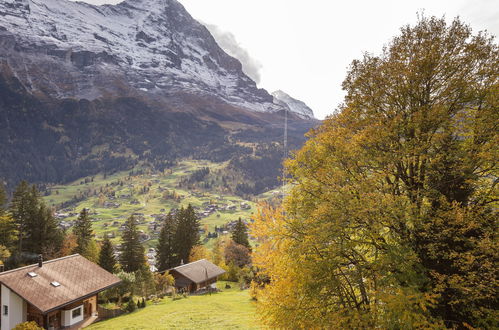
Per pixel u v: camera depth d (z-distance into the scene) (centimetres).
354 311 1264
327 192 1459
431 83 1473
